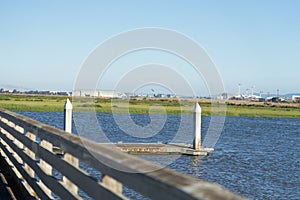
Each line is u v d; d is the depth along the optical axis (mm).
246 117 75000
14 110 59344
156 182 1979
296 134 37844
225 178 13773
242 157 19359
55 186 4551
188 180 1843
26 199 6211
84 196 7750
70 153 3826
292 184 13484
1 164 9344
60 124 37562
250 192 12195
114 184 2840
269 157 20219
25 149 6633
